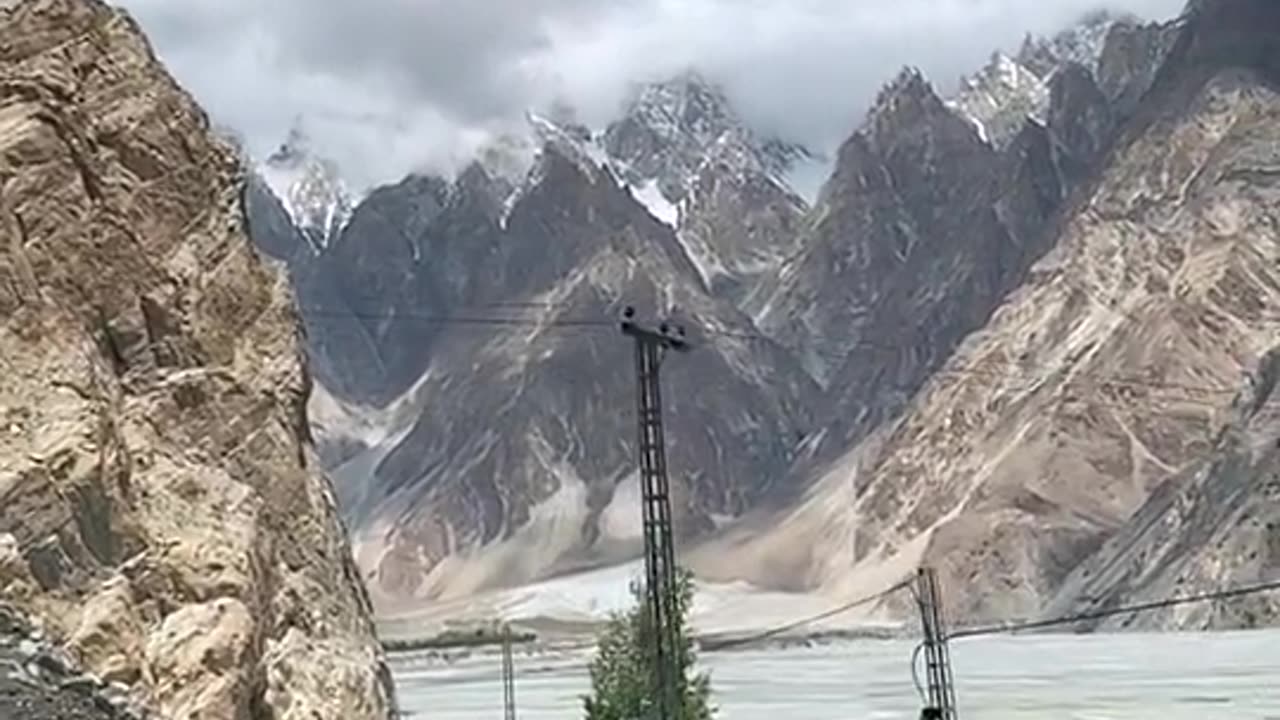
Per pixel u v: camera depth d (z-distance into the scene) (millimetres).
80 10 41719
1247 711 102062
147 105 42031
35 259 36812
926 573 96312
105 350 38156
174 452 37906
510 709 106875
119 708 24938
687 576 54875
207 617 33844
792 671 180000
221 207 43719
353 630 42594
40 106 38719
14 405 33500
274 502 41000
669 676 49625
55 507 32281
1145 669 144625
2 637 25094
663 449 49625
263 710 35031
